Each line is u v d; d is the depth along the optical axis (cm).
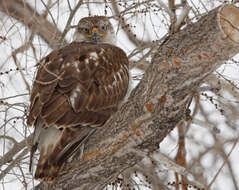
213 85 911
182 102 877
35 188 1029
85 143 964
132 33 1296
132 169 1173
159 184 1157
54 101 938
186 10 948
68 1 1250
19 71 1010
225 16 799
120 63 1096
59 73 984
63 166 946
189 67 844
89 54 1043
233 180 1297
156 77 884
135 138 916
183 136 1334
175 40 868
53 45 1078
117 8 1330
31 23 1067
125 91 1081
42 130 936
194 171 1239
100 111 987
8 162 1221
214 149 1285
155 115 893
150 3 1198
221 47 807
